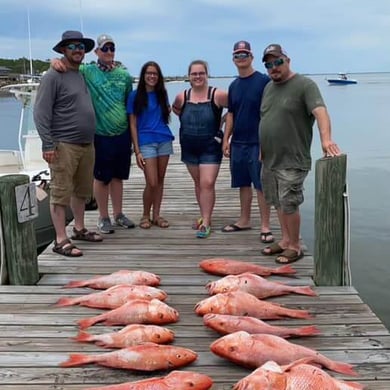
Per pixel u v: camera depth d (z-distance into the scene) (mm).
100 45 4949
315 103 4043
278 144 4285
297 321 3426
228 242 5176
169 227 5727
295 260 4594
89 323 3346
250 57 4758
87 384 2730
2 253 4090
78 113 4555
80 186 4930
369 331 3291
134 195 7410
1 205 4031
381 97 55344
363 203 11227
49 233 6289
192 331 3295
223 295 3482
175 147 12953
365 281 7109
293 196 4363
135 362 2818
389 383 2730
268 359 2777
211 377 2773
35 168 7379
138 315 3342
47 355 3004
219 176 8891
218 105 5098
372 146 19094
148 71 5105
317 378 2432
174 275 4305
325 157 3967
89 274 4340
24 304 3717
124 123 5180
